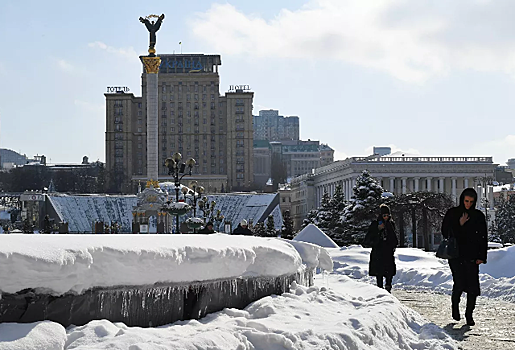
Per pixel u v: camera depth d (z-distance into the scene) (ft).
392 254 53.36
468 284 38.32
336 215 259.19
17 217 495.00
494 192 470.39
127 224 471.62
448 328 36.60
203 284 27.48
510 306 45.98
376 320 30.22
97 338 20.35
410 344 30.99
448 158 444.14
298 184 567.59
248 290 31.48
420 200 206.18
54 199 476.95
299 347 23.38
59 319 21.20
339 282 50.31
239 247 30.14
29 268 19.69
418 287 59.57
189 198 208.33
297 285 36.88
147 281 24.25
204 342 20.93
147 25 333.83
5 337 18.56
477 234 38.55
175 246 25.90
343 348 24.76
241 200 489.26
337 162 490.90
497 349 30.48
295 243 42.96
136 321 24.21
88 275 21.86
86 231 447.42
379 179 439.63
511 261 63.00
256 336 23.45
